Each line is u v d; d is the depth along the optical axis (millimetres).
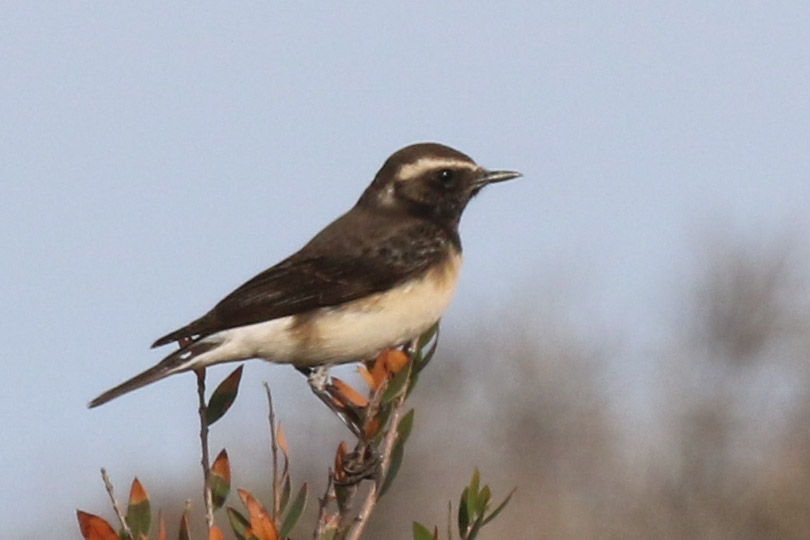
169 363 9477
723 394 20422
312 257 9961
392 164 10648
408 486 19703
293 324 9750
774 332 20594
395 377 8031
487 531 19953
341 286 9844
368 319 9875
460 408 20547
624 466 20312
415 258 10039
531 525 19984
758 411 20422
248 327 9688
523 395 20578
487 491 7867
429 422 20344
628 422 20766
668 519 19828
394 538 19328
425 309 10102
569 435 20500
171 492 18484
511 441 20453
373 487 8031
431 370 20672
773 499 19656
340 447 8078
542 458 20438
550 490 20266
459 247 10461
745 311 20594
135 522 7477
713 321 20750
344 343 9875
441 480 20078
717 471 20094
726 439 20250
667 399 20641
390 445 8086
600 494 20188
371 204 10578
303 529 17891
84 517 7324
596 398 20672
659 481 20156
